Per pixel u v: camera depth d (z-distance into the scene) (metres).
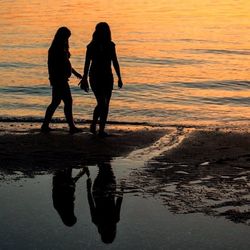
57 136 11.62
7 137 11.49
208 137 11.48
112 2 78.81
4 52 34.31
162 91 22.25
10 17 57.88
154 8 70.06
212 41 40.28
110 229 6.43
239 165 9.29
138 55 33.59
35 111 17.83
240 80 25.16
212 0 82.69
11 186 8.22
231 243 5.99
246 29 48.16
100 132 11.58
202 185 8.16
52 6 71.50
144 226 6.54
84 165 9.41
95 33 11.41
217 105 19.39
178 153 10.14
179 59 32.09
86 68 11.45
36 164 9.45
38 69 28.11
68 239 6.13
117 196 7.71
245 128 13.08
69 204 7.38
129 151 10.36
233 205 7.25
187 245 5.94
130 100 20.00
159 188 8.05
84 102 19.28
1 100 19.84
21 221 6.71
